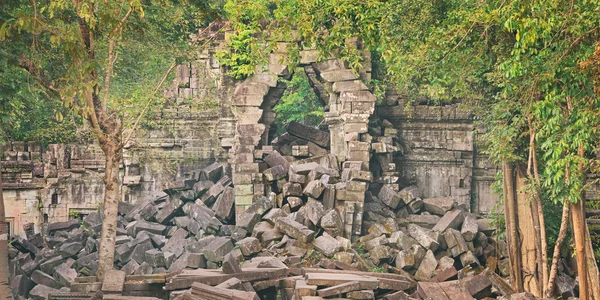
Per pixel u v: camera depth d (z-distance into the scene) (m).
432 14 27.50
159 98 37.41
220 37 44.69
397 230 36.56
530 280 30.48
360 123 40.31
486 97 31.47
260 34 40.34
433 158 43.50
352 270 31.72
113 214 31.50
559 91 23.84
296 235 34.66
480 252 34.69
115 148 31.58
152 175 47.62
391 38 28.00
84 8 24.94
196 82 48.00
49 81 30.36
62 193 47.78
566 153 25.88
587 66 20.28
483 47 26.62
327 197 37.25
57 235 41.78
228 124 43.38
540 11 20.80
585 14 20.70
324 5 28.52
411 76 30.45
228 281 28.19
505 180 30.59
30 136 49.94
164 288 28.75
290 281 29.77
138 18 31.05
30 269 36.41
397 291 29.48
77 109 29.62
